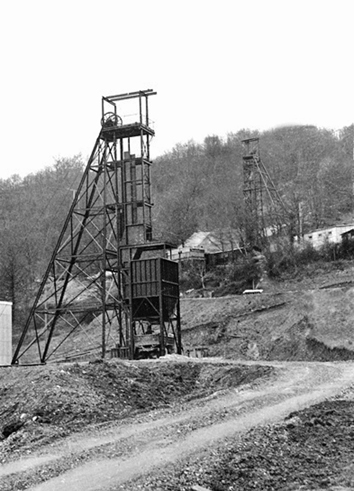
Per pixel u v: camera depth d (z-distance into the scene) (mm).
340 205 107375
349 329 51188
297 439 16281
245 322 59156
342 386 24703
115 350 43656
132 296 43312
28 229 101688
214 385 31344
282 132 156000
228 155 151375
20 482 14391
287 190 108312
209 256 84375
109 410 24734
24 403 25219
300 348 51625
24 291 84375
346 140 142875
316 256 73562
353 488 12406
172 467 14492
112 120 48562
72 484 13898
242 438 16594
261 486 12883
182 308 67062
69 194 116938
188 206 113625
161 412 22141
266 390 24562
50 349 67875
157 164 154125
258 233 82812
